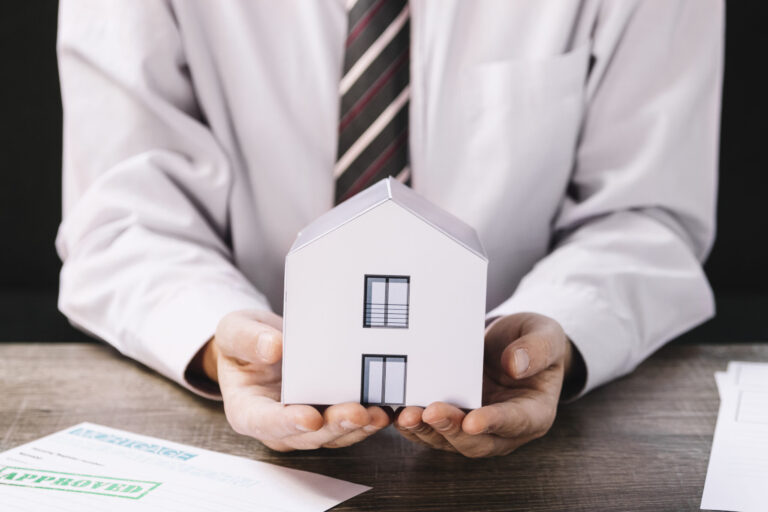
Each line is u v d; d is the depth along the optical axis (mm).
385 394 582
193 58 964
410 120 966
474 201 990
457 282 567
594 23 1000
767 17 1973
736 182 2061
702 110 1004
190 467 623
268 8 974
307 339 572
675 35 999
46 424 705
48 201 2045
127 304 846
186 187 968
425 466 640
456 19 969
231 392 654
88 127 959
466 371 579
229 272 876
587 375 774
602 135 1000
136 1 937
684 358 910
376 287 567
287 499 576
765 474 626
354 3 945
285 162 997
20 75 1979
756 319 1939
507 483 616
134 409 741
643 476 630
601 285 859
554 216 1035
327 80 981
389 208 555
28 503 557
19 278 2076
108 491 577
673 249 938
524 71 971
